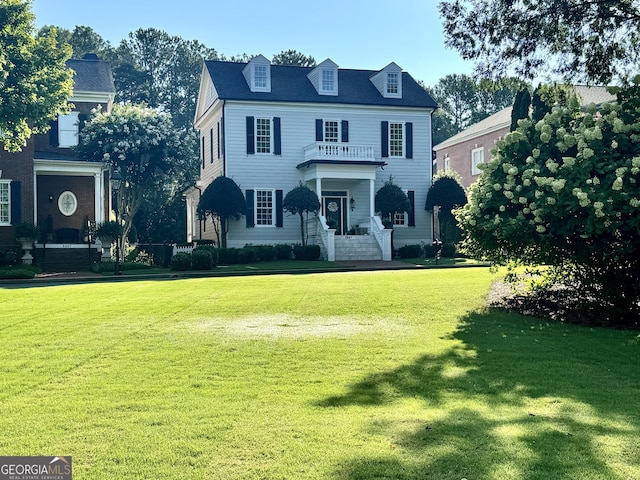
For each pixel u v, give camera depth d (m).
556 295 11.46
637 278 9.55
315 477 3.91
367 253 28.36
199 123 35.72
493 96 69.12
